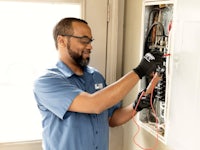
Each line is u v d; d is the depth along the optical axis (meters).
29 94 1.78
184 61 1.14
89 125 1.44
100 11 1.82
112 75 1.89
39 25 1.73
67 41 1.44
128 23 1.82
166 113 1.31
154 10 1.51
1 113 1.75
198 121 1.06
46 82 1.37
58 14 1.74
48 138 1.46
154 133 1.46
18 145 1.77
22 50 1.73
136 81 1.29
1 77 1.72
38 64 1.76
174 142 1.24
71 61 1.50
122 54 1.92
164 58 1.32
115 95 1.27
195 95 1.08
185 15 1.13
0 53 1.69
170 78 1.26
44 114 1.48
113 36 1.85
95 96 1.28
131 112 1.59
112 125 1.70
